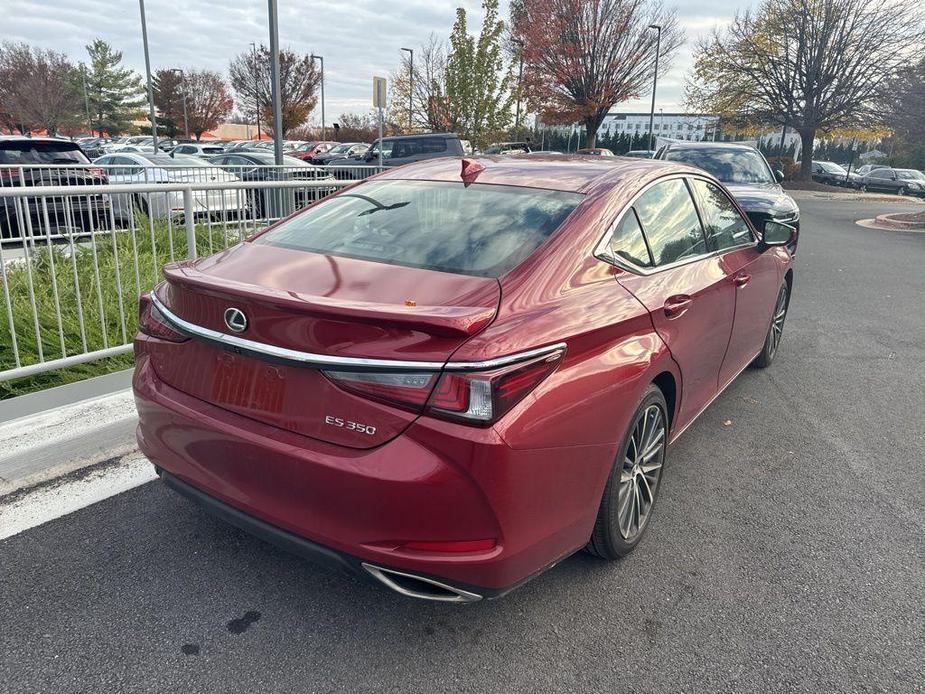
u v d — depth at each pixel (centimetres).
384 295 228
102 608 256
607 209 289
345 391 209
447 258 256
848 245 1390
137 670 228
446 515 206
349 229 291
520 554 222
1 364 438
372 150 1861
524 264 248
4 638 239
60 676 224
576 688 228
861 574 294
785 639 254
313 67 4759
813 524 332
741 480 375
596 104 3253
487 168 335
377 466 204
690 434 434
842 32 3278
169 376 255
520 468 211
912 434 440
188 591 267
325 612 259
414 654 240
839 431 443
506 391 206
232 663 233
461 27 2550
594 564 295
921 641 254
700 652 246
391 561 212
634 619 262
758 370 563
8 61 5097
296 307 210
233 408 234
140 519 313
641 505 303
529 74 3291
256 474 228
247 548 296
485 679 230
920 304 831
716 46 3591
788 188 3509
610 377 247
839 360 594
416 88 3191
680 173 368
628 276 285
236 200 530
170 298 257
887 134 3753
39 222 400
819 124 3481
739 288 397
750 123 3666
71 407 393
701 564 297
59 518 311
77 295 421
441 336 203
